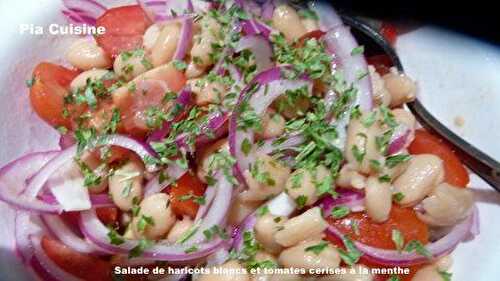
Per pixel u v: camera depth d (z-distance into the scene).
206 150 0.16
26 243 0.16
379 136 0.15
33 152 0.17
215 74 0.16
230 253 0.15
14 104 0.17
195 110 0.16
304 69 0.16
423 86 0.18
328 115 0.16
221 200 0.15
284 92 0.16
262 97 0.15
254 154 0.15
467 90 0.18
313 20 0.18
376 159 0.15
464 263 0.15
